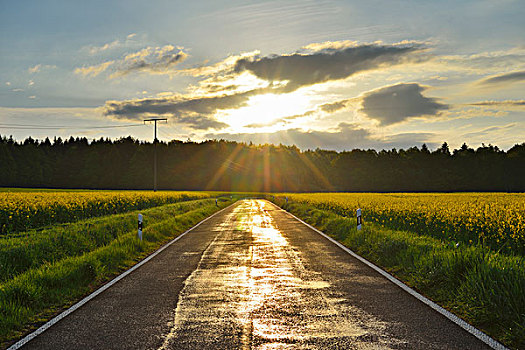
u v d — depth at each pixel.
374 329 5.11
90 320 5.60
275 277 8.30
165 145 168.88
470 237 12.72
